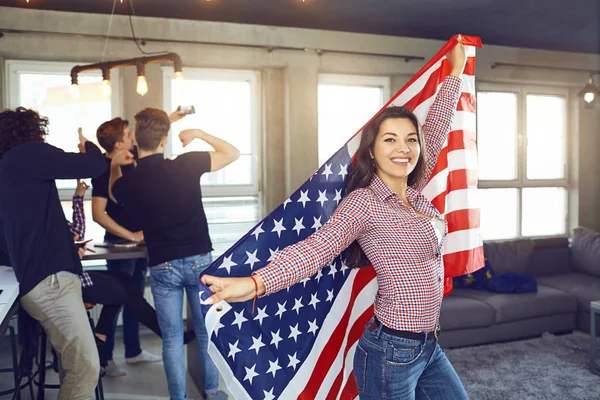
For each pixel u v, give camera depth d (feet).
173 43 15.30
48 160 7.75
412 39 17.97
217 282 4.62
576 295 14.99
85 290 9.67
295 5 14.24
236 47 15.88
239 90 17.12
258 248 5.63
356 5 14.37
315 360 6.02
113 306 10.49
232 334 5.54
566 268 17.40
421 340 5.24
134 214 9.54
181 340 9.77
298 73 16.69
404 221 5.24
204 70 16.57
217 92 16.89
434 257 5.40
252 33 16.07
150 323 10.13
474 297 14.43
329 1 13.97
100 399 10.00
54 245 7.86
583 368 12.21
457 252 7.15
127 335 12.89
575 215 21.29
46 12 14.11
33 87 15.21
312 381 6.01
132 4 13.89
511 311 14.01
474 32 17.52
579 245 17.28
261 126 17.26
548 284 15.85
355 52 17.06
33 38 14.08
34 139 8.06
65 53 14.35
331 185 6.02
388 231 5.21
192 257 9.53
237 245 5.55
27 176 7.70
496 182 20.34
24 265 7.65
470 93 7.20
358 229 5.22
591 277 16.57
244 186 17.26
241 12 14.84
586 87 16.62
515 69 19.58
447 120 6.67
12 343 7.66
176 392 9.68
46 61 15.12
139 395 11.05
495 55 19.27
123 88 15.38
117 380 11.86
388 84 18.63
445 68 6.88
